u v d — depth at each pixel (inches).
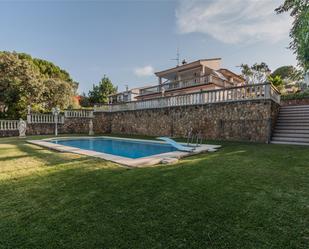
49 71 1218.0
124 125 800.3
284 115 473.4
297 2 217.9
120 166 225.0
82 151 333.7
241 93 457.4
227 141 453.7
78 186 158.2
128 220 104.8
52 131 797.2
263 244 82.7
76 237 90.2
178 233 92.1
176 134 601.0
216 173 186.2
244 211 111.9
